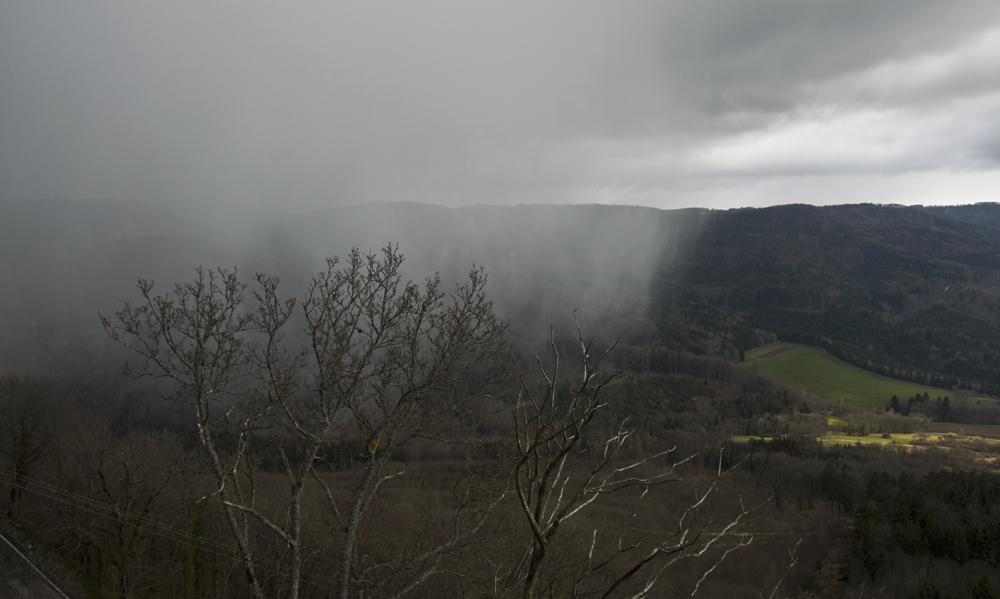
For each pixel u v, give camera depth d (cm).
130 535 1909
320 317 1204
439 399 1425
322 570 1778
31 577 1766
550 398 483
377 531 1709
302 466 1166
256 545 2106
